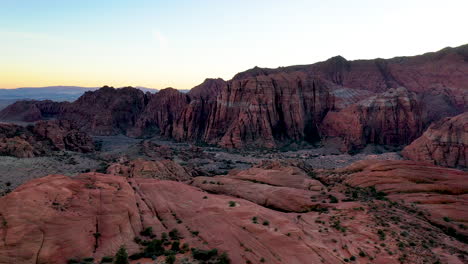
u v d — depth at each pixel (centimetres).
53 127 11462
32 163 8388
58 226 3331
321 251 3238
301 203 5206
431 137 11019
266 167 8450
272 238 3472
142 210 4278
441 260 3222
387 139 15050
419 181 5831
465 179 5625
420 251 3372
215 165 11694
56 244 3041
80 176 5234
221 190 6331
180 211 4431
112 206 4059
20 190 3950
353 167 7419
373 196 5569
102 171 8262
